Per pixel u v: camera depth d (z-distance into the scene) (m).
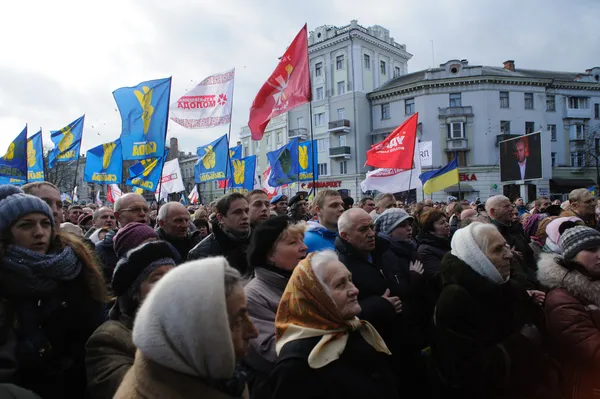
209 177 10.58
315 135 42.66
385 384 2.09
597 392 2.35
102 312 2.37
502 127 35.94
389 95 38.62
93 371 1.84
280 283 2.64
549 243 3.79
